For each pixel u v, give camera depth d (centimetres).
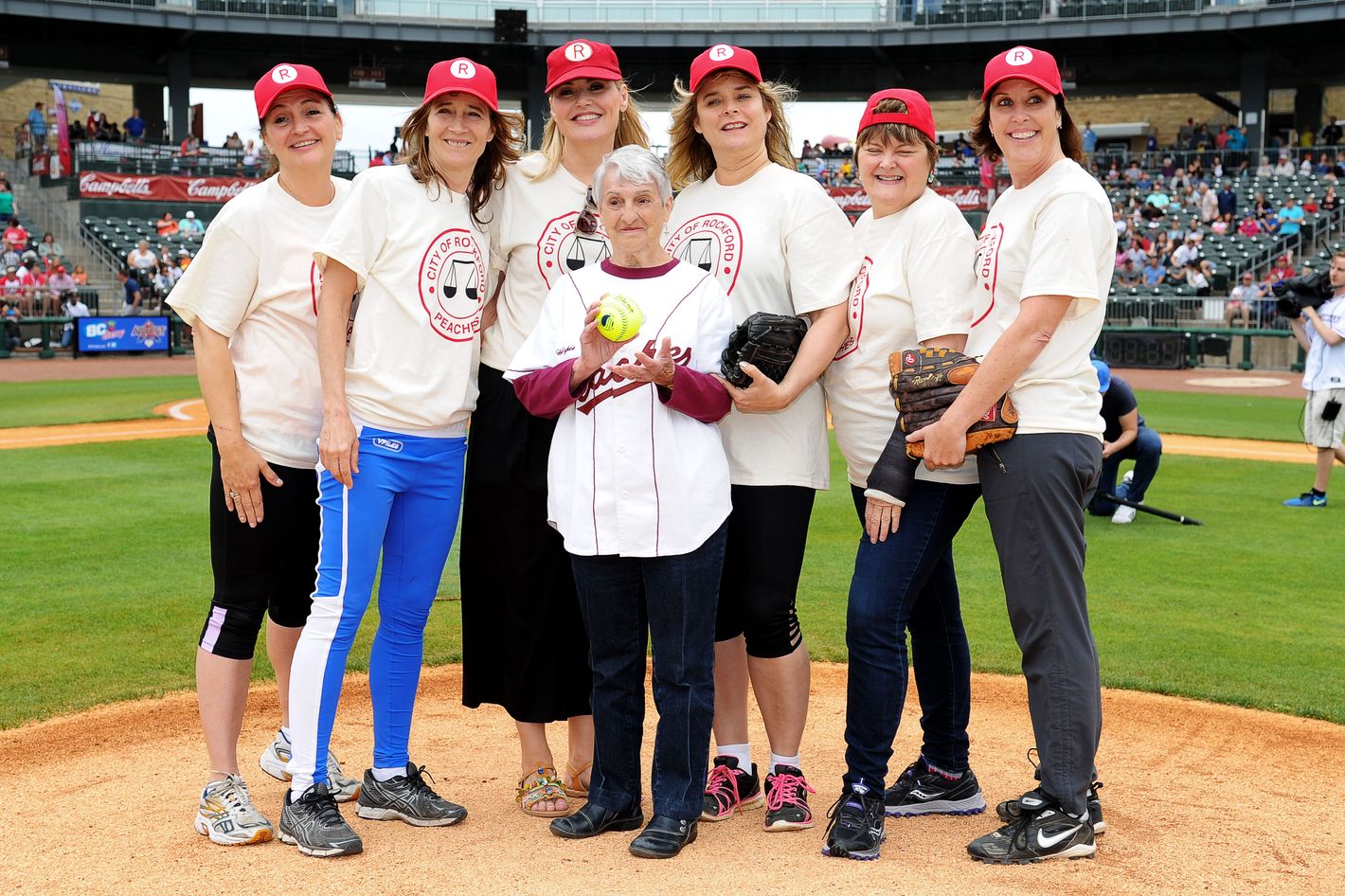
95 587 675
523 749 387
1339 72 3297
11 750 438
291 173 364
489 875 328
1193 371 2364
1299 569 750
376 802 372
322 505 358
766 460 364
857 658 349
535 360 350
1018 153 345
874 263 373
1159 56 3475
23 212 3200
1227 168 3231
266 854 344
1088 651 343
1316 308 952
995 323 355
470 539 384
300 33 3344
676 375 331
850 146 3791
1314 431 958
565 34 3472
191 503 942
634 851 341
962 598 682
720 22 3459
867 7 3431
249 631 363
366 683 535
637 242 345
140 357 2530
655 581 341
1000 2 3331
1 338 2438
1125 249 2886
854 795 348
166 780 412
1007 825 348
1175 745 456
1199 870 336
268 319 364
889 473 346
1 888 321
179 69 3456
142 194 3011
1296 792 406
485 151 376
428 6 3416
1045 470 337
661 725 348
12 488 1005
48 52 3397
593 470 341
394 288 355
